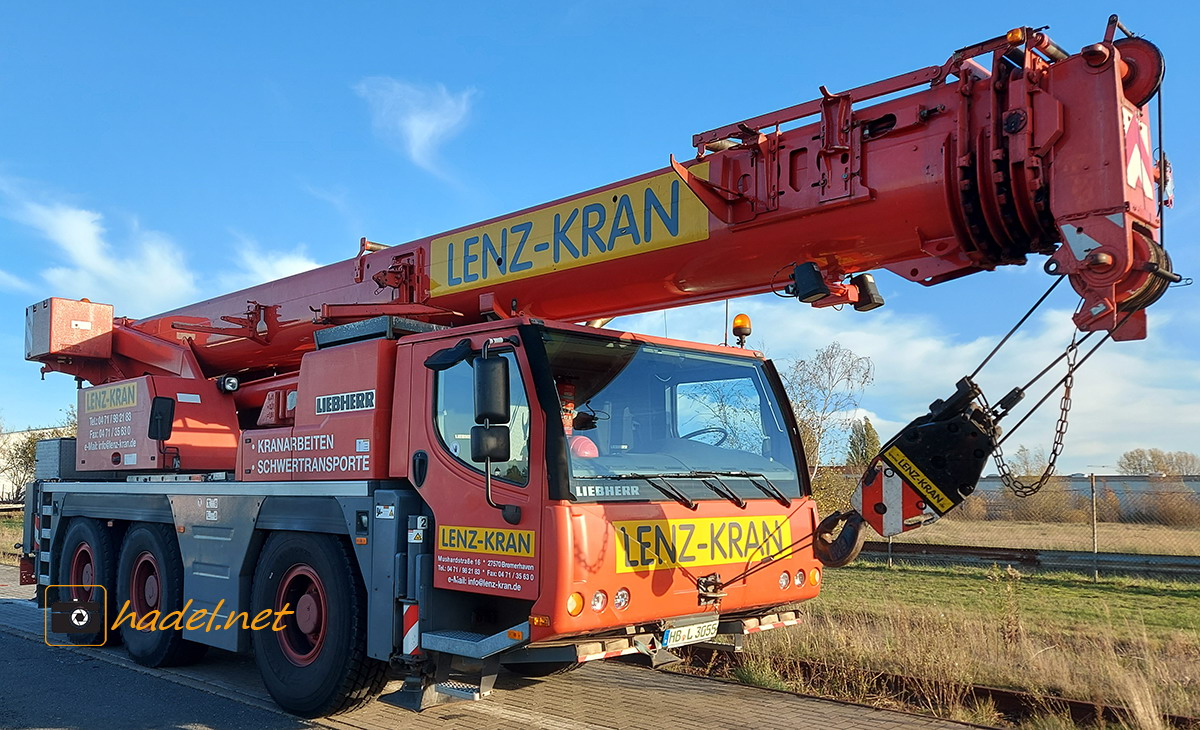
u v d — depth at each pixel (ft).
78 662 27.58
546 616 15.84
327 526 20.67
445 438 18.67
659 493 17.81
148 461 29.07
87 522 31.32
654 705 21.93
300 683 20.84
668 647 17.51
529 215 21.26
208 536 24.61
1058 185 13.96
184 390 29.81
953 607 34.60
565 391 17.53
